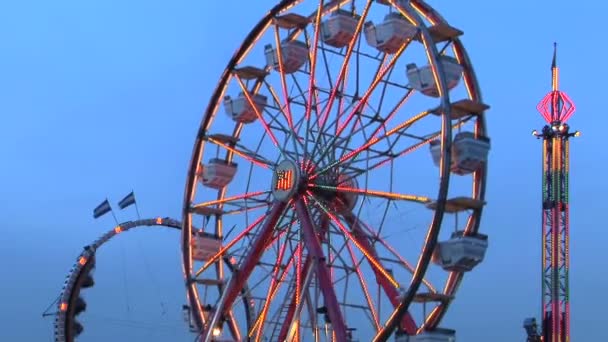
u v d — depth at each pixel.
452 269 57.34
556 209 77.25
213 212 68.50
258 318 63.22
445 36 59.69
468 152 57.66
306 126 62.03
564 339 76.12
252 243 62.91
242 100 67.94
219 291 67.88
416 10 60.50
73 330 97.62
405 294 54.97
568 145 78.19
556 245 76.88
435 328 56.41
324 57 62.94
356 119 60.78
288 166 61.66
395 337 57.16
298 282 59.97
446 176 54.94
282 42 66.94
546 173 78.00
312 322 59.53
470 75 59.91
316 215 61.09
